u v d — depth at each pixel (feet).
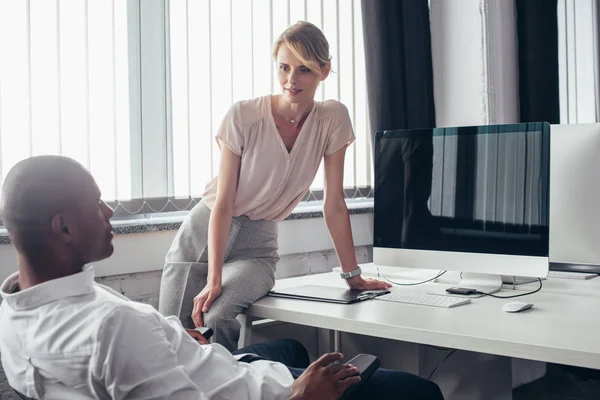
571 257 7.13
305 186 7.12
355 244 10.84
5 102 7.19
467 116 12.26
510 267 6.37
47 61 7.49
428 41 12.05
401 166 7.11
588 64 15.88
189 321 6.98
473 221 6.61
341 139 7.06
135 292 8.05
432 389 5.02
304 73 6.61
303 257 10.09
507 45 12.53
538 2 13.55
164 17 8.57
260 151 6.84
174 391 3.50
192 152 8.87
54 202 3.59
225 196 6.84
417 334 5.14
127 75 8.23
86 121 7.82
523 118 13.43
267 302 6.51
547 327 5.05
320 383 4.20
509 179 6.41
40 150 7.45
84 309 3.55
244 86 9.48
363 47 11.30
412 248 6.99
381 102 10.93
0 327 3.89
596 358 4.27
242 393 3.98
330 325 5.72
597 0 15.81
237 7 9.39
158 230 8.11
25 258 3.69
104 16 8.00
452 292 6.61
